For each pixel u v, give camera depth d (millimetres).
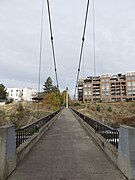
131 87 109375
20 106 44000
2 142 4777
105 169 5594
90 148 8562
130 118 56094
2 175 4641
